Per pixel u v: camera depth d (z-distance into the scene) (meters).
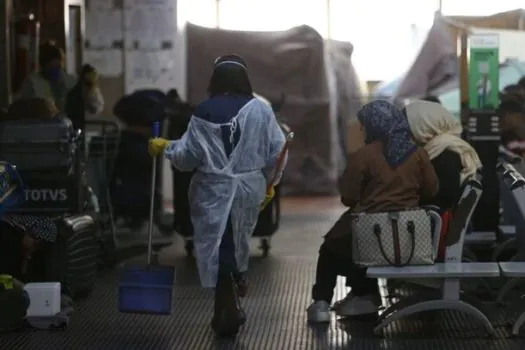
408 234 9.45
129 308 9.52
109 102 23.34
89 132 18.47
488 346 9.27
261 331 10.01
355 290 10.45
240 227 9.50
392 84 25.95
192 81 24.25
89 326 10.30
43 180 11.32
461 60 14.72
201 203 9.43
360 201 9.98
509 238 12.59
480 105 13.72
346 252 10.20
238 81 9.67
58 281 10.84
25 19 17.52
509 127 13.87
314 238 17.67
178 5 24.09
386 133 9.91
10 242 10.73
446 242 9.84
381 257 9.48
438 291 9.99
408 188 9.84
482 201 13.46
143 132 16.86
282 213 21.83
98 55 23.38
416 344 9.39
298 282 12.97
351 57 25.95
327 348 9.27
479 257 13.08
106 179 15.02
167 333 9.98
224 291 9.54
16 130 11.27
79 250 11.20
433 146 10.66
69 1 21.48
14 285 10.13
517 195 9.98
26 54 17.39
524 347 9.22
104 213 14.95
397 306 9.99
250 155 9.47
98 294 12.13
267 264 14.62
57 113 11.88
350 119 25.58
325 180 25.55
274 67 25.03
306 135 25.53
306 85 25.28
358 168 9.88
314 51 25.17
